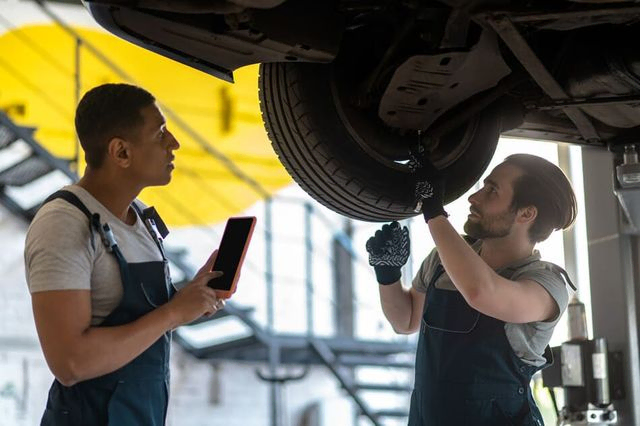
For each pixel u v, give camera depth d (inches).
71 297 93.1
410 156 120.3
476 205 118.4
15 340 327.3
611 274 169.8
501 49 121.0
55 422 96.3
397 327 126.0
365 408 347.3
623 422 164.9
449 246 109.6
